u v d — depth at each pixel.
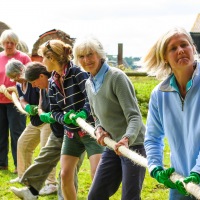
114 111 4.03
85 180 6.83
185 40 2.89
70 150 4.72
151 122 3.29
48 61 4.59
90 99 4.20
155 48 3.02
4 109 7.55
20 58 7.46
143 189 6.37
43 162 5.36
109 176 4.14
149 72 3.11
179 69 2.93
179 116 3.06
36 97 5.98
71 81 4.61
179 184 2.72
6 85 7.28
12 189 5.55
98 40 4.06
